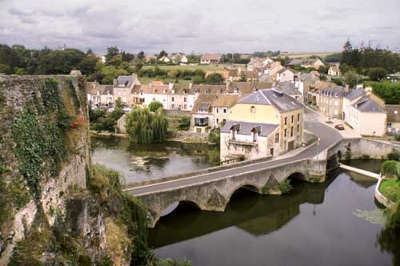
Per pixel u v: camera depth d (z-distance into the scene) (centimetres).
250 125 5216
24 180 1384
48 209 1538
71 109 1938
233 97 7600
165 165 5553
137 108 7725
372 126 6562
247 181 3950
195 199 3475
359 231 3416
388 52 15100
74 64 12850
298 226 3531
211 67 15750
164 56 19462
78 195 1772
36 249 1323
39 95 1656
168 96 9681
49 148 1636
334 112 8569
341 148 5938
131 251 2039
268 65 14812
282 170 4372
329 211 3891
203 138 7375
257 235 3338
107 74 12769
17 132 1415
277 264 2828
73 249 1558
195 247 3086
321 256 2962
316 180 4700
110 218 2066
